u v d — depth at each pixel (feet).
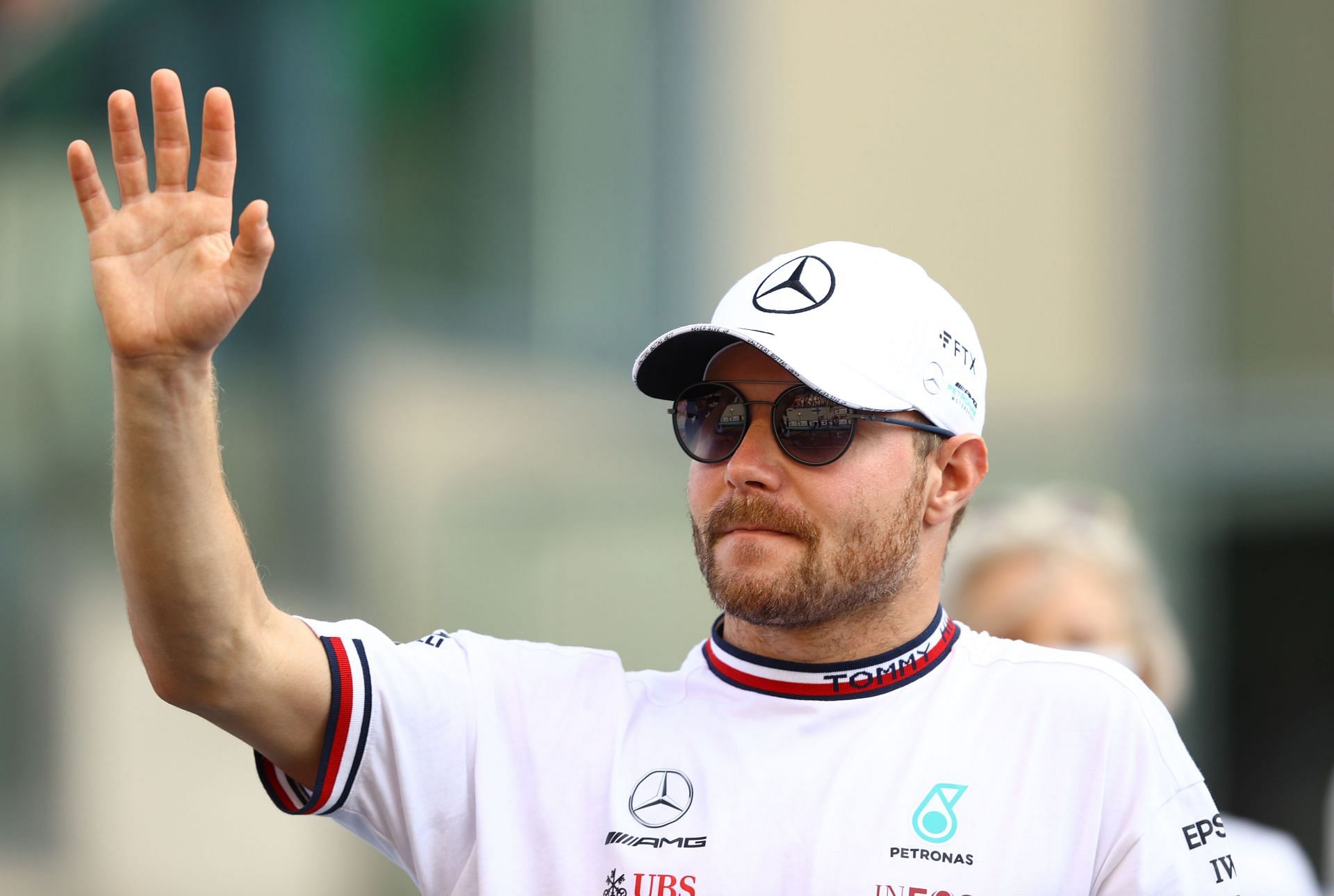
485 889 24.61
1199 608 81.30
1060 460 80.53
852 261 26.63
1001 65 80.23
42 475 70.69
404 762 24.77
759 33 75.82
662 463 73.46
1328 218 84.38
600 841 24.68
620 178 74.28
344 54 71.56
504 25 73.26
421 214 72.23
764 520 24.73
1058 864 23.86
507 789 25.27
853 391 24.77
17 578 70.49
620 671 26.89
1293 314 84.53
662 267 74.49
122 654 69.97
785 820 24.22
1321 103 85.15
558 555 72.28
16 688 69.36
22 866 68.64
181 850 69.31
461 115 72.90
